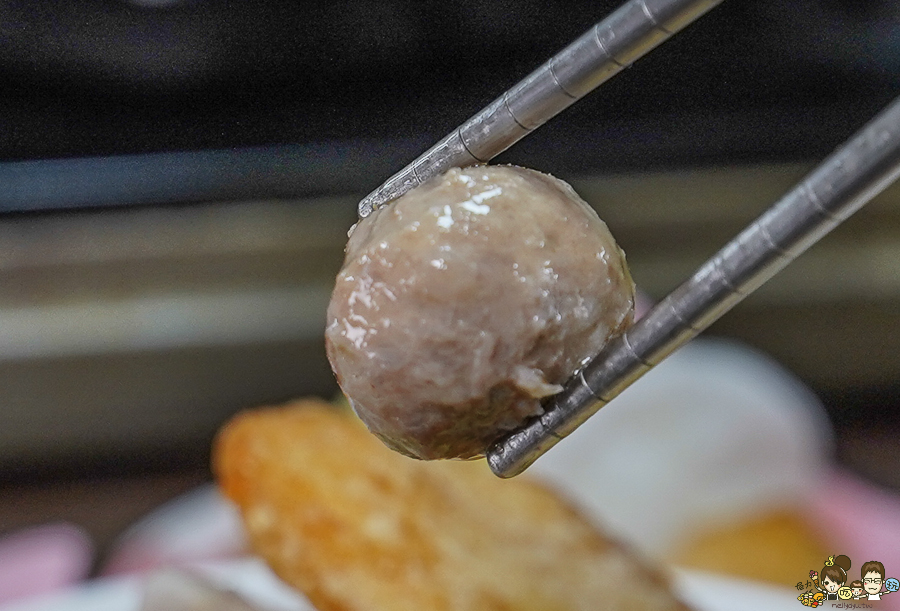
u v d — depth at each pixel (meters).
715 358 0.40
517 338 0.19
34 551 0.37
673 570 0.33
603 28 0.18
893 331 0.46
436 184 0.19
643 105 0.44
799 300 0.46
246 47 0.41
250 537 0.26
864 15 0.43
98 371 0.44
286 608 0.30
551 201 0.19
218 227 0.45
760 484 0.36
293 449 0.27
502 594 0.25
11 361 0.43
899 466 0.41
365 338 0.19
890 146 0.17
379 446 0.28
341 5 0.41
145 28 0.41
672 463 0.35
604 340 0.19
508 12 0.38
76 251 0.44
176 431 0.45
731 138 0.44
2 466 0.43
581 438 0.36
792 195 0.17
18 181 0.43
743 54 0.43
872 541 0.35
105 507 0.41
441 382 0.19
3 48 0.41
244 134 0.43
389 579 0.25
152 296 0.45
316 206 0.45
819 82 0.44
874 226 0.46
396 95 0.40
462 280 0.19
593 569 0.26
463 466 0.29
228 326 0.45
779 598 0.32
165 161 0.43
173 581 0.27
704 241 0.46
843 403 0.46
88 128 0.43
